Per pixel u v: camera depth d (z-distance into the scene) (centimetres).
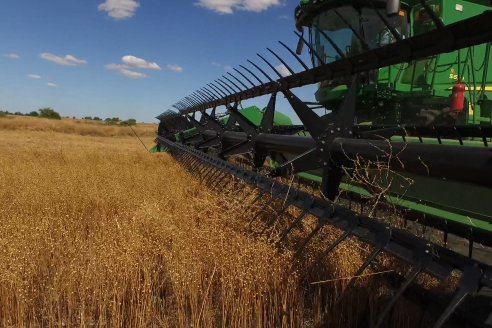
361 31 660
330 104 673
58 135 3528
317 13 710
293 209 382
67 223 466
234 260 321
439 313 201
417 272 198
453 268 183
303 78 402
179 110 1181
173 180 736
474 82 562
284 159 590
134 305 324
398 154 274
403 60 269
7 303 307
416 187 385
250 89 557
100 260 341
